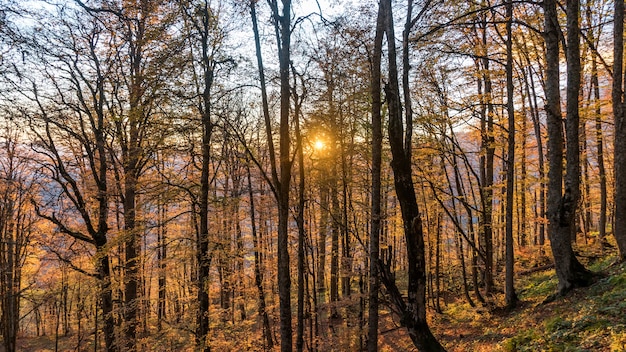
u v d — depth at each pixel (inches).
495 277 717.3
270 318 875.4
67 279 735.7
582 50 586.2
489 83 607.5
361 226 722.2
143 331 685.9
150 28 472.7
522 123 649.0
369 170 613.0
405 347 583.2
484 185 737.0
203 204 483.5
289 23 396.2
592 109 537.0
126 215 496.1
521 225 828.0
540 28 576.7
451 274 949.2
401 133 254.7
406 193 248.2
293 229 658.8
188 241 488.4
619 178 390.0
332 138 570.3
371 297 371.2
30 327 1486.2
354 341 633.0
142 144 526.0
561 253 369.7
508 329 392.8
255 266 677.9
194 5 457.1
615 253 510.6
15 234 877.2
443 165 666.2
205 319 471.5
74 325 993.5
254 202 781.3
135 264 530.0
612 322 244.1
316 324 636.1
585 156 691.4
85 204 557.3
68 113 519.8
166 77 456.8
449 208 743.1
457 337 501.4
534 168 714.8
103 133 526.6
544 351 253.0
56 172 495.8
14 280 844.0
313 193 685.3
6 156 665.6
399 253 1126.4
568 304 333.4
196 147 500.1
